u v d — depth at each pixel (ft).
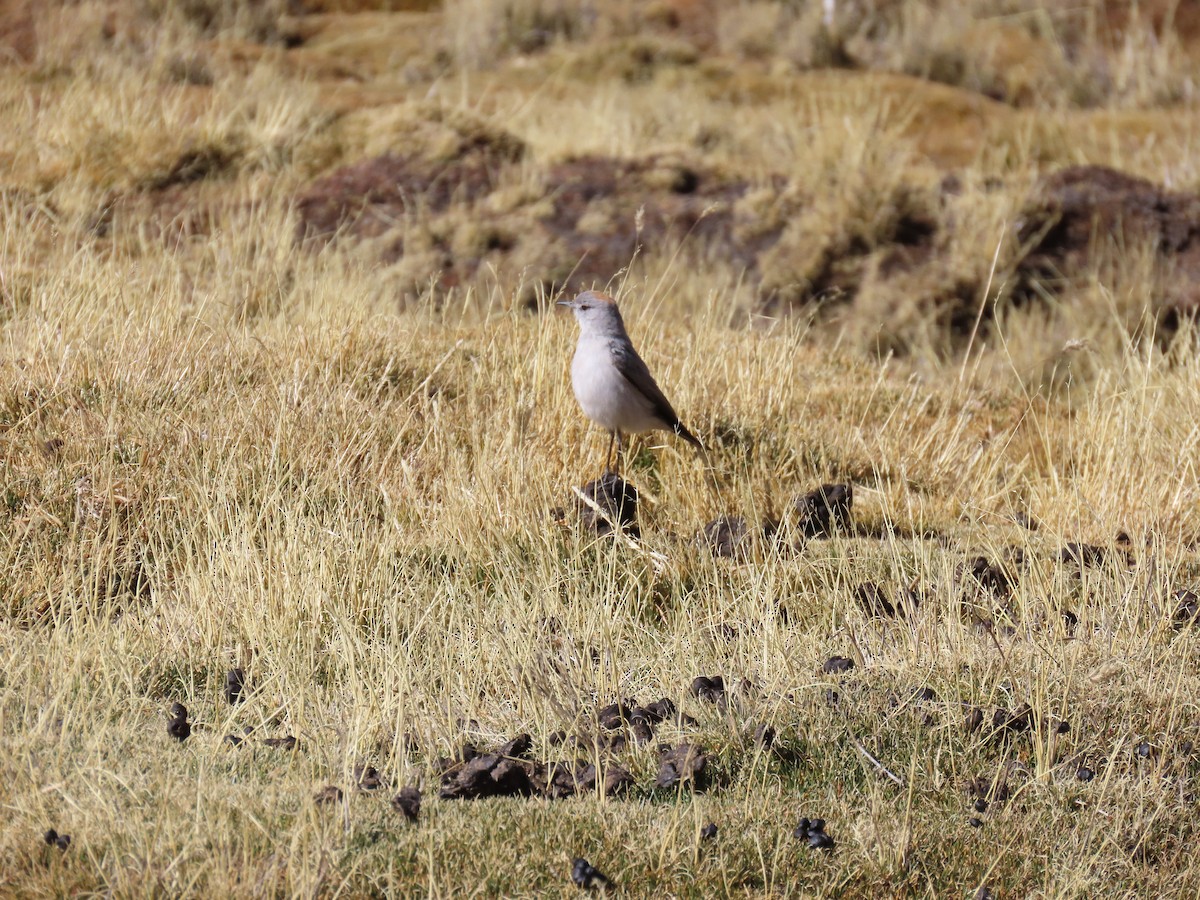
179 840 21.26
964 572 33.17
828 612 32.35
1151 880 23.44
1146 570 32.83
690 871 22.02
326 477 37.35
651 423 40.27
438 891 20.47
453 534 36.01
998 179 72.64
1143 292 62.59
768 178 72.02
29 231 56.24
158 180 69.41
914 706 27.84
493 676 28.53
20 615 30.45
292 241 60.54
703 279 63.57
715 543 36.27
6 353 41.50
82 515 33.63
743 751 25.94
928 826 24.13
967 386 57.16
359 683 26.63
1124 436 43.11
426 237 65.41
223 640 29.76
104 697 26.35
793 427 44.68
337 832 21.76
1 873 20.29
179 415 38.22
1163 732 27.22
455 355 47.96
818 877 22.38
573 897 21.15
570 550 34.86
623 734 26.45
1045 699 27.73
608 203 69.56
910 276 65.21
